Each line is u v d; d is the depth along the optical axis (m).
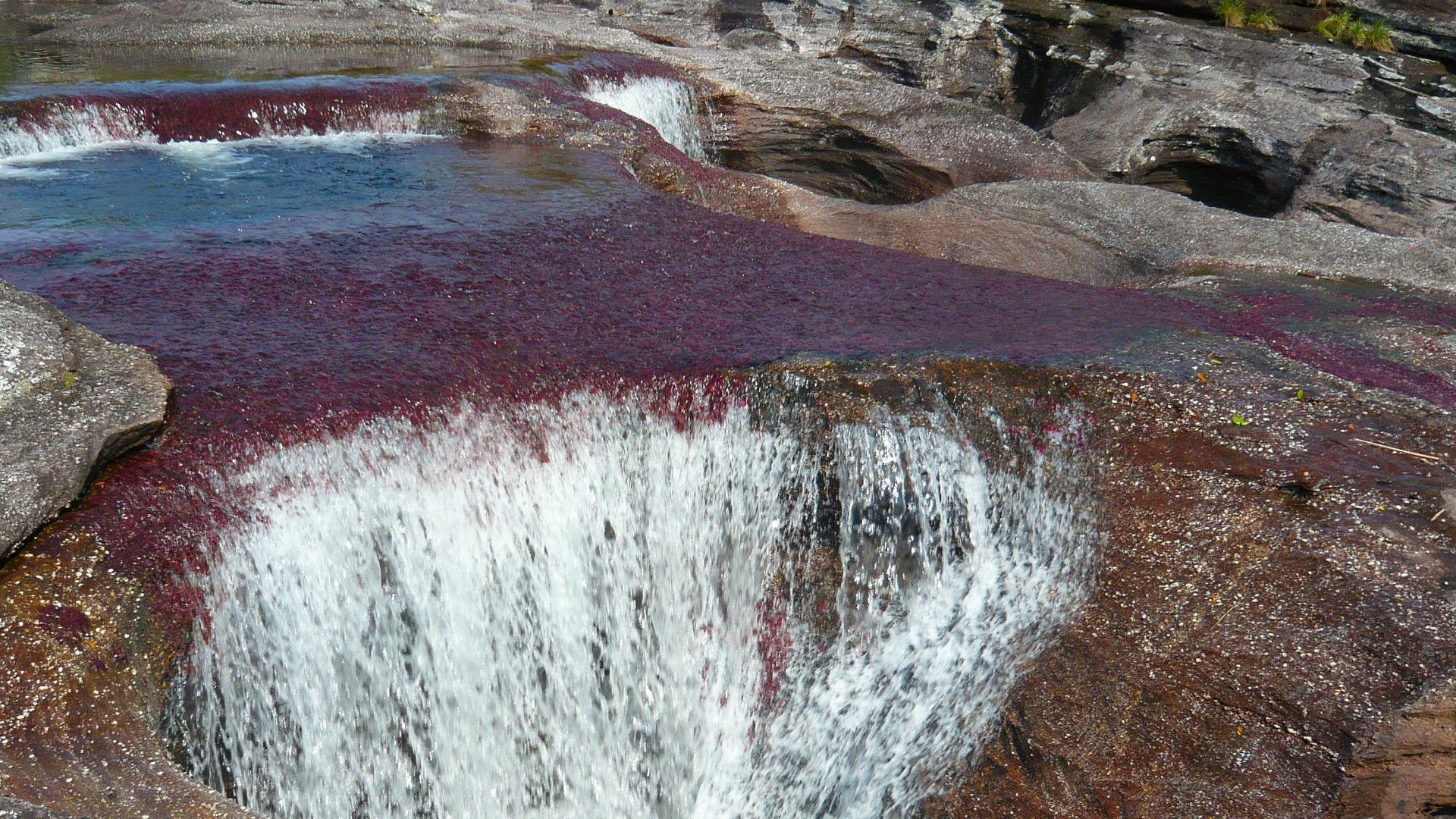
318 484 5.34
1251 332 7.25
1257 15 13.99
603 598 6.22
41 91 9.91
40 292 6.31
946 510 6.00
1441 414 5.98
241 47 14.70
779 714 6.09
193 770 4.80
